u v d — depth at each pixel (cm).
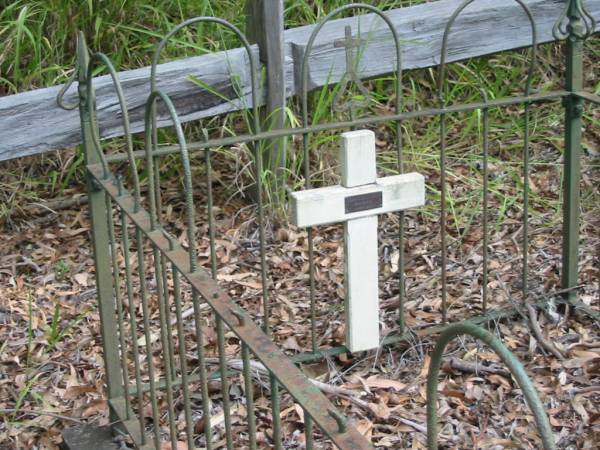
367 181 304
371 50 425
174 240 235
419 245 401
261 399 312
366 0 484
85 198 439
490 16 436
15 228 422
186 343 345
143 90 403
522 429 294
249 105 417
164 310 249
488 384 314
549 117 469
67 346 351
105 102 398
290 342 341
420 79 482
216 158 452
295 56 416
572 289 348
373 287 313
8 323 364
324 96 425
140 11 458
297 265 392
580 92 323
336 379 319
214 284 213
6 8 439
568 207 338
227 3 469
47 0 450
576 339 336
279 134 304
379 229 413
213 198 436
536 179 441
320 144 430
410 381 317
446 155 454
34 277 394
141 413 274
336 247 401
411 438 292
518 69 486
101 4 450
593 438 289
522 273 376
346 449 167
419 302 362
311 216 301
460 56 439
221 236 411
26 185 443
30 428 314
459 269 383
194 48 453
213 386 317
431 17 429
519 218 416
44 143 398
